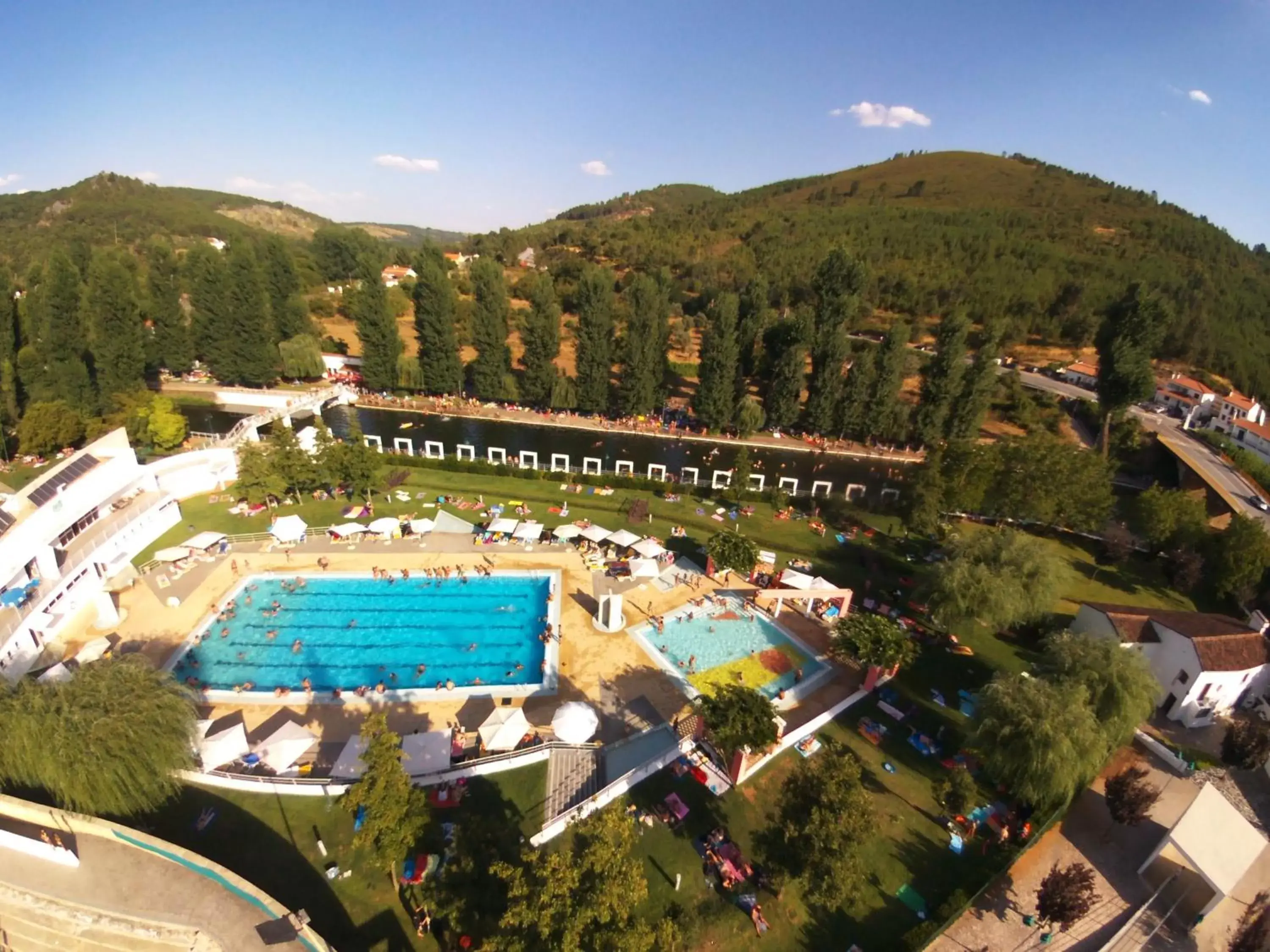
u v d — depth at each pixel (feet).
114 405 247.09
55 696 86.89
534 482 220.02
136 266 397.19
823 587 152.66
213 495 197.47
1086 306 420.77
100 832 88.63
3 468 213.87
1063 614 155.53
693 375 371.56
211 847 89.81
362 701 119.96
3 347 226.17
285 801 97.55
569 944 58.95
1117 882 94.07
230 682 124.98
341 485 204.44
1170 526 175.73
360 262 303.27
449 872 82.33
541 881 66.03
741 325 298.35
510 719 108.37
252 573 158.81
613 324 301.43
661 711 120.16
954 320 263.08
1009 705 98.58
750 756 105.19
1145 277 453.58
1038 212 631.56
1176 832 91.97
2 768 86.63
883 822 99.09
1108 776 113.60
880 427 279.90
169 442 229.25
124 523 161.07
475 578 162.50
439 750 102.06
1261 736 110.32
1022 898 90.43
